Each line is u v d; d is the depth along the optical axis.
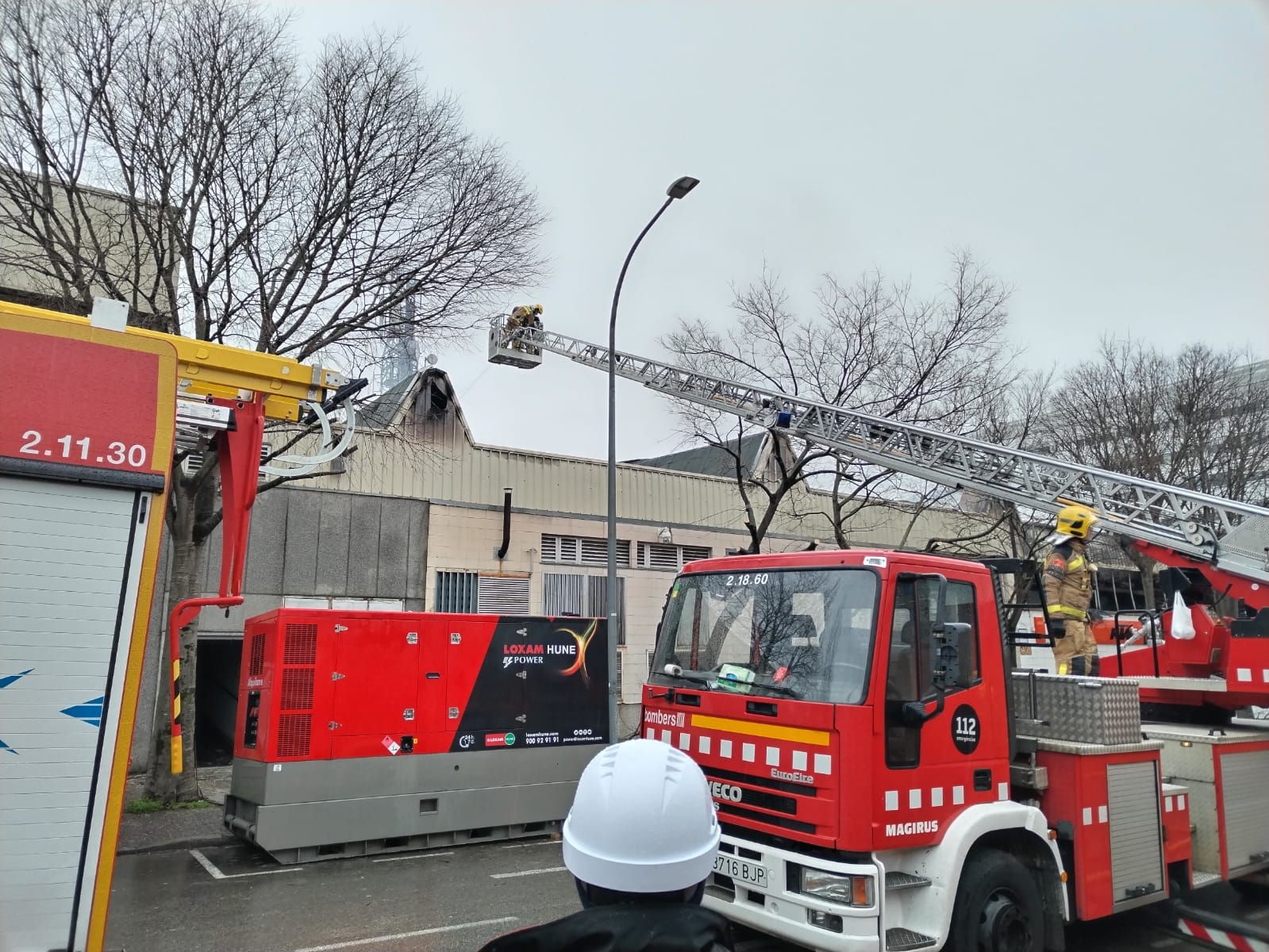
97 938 3.48
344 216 12.65
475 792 9.94
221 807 11.19
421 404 18.34
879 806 4.74
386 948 6.38
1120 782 5.79
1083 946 6.45
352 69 12.59
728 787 5.38
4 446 3.53
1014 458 11.05
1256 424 19.08
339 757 9.21
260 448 5.45
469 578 18.31
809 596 5.38
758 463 23.56
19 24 10.43
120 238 11.66
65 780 3.50
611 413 15.51
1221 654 7.55
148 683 13.98
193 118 11.38
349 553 16.86
